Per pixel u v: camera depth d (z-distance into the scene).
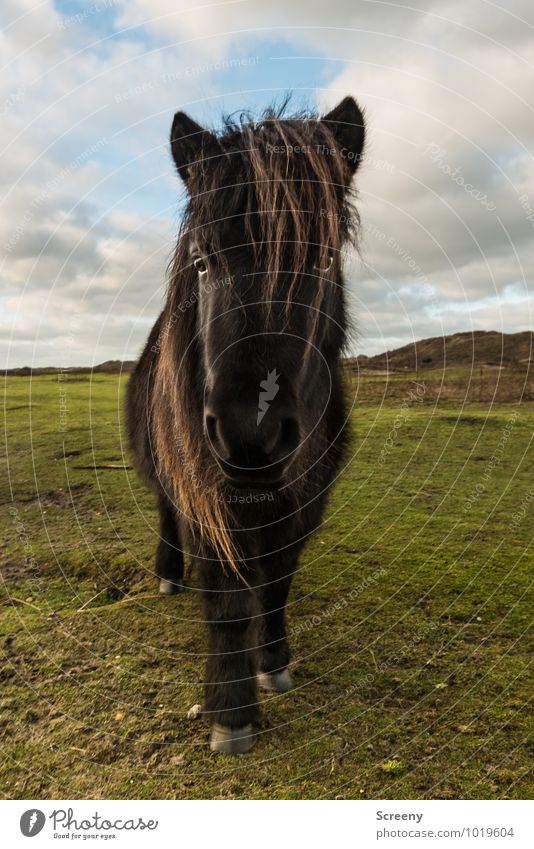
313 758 1.88
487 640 2.51
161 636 2.65
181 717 2.09
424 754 1.87
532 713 2.04
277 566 2.26
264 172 1.73
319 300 1.80
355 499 4.52
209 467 1.94
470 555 3.39
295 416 1.61
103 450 6.37
